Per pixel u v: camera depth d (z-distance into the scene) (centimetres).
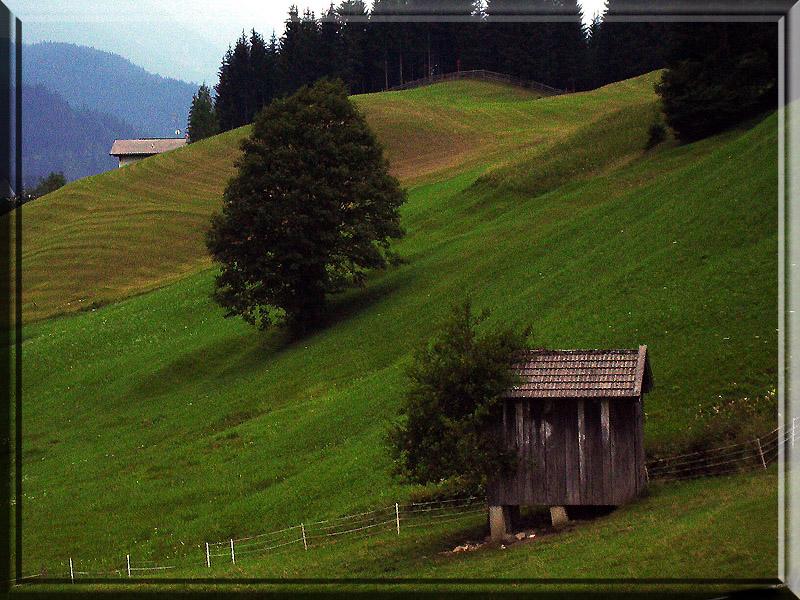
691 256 5988
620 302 5831
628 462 3672
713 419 4247
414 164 14000
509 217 9694
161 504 5650
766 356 4591
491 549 3616
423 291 8194
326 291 8425
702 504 3431
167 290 10681
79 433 7525
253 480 5656
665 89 9556
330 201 8281
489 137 14862
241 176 8394
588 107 16162
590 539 3362
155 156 15962
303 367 7562
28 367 9188
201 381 8144
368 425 5888
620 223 7431
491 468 3694
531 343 5728
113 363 8931
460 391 3784
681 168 8650
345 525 4591
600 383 3662
